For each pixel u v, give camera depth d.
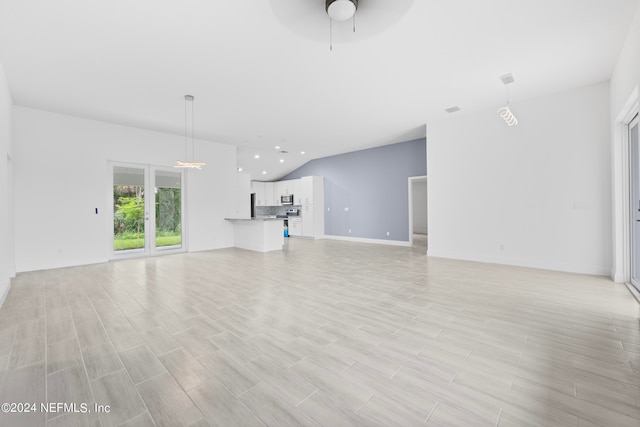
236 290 3.79
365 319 2.80
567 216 4.66
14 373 1.92
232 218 8.02
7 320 2.81
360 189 9.26
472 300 3.34
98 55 3.38
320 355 2.12
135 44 3.16
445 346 2.25
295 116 5.72
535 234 4.97
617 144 4.03
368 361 2.04
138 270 5.05
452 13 2.70
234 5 2.55
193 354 2.15
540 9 2.67
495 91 4.59
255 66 3.70
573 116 4.56
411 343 2.30
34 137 5.05
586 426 1.42
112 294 3.64
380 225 8.80
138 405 1.59
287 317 2.86
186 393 1.70
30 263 5.00
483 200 5.52
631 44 2.96
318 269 5.09
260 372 1.91
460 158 5.78
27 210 4.97
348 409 1.55
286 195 11.47
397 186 8.36
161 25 2.84
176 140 7.00
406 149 8.12
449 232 6.00
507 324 2.66
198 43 3.16
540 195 4.89
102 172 5.83
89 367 1.98
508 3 2.58
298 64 3.66
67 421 1.48
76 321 2.78
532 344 2.27
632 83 3.00
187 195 7.18
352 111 5.46
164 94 4.53
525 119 5.00
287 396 1.66
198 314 2.95
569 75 4.06
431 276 4.50
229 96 4.66
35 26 2.82
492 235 5.44
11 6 2.52
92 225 5.69
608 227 4.34
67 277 4.54
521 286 3.89
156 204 6.73
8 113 4.15
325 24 2.79
